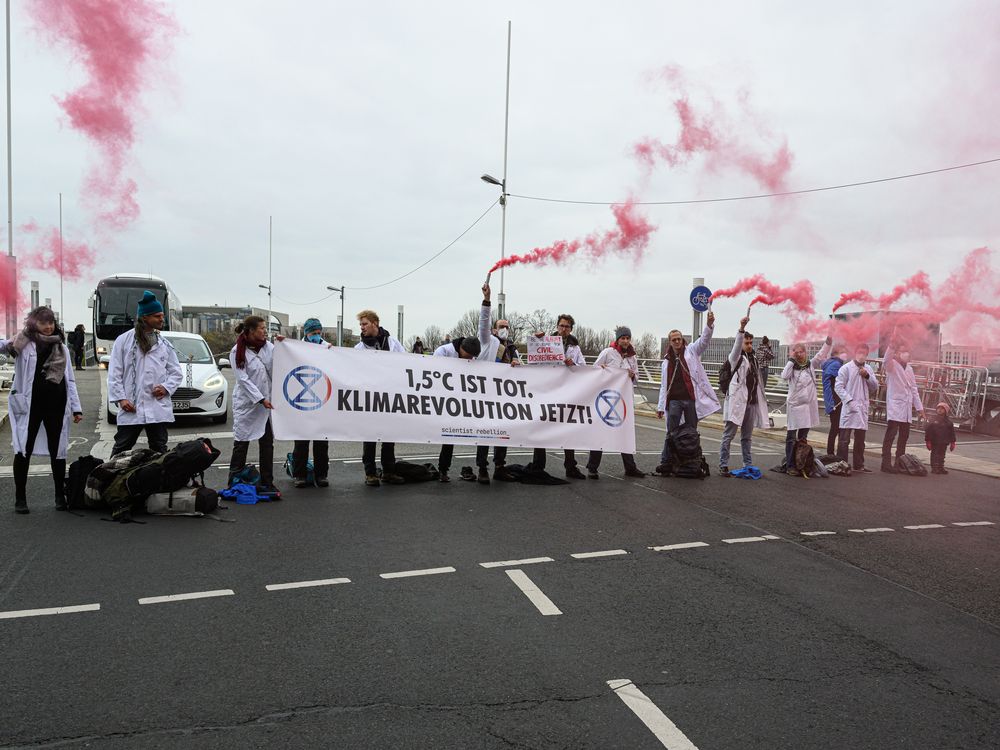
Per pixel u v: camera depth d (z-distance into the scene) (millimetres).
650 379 30625
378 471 8727
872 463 11711
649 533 6379
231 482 7402
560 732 3045
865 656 3900
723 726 3123
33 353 6445
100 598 4484
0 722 3025
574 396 8984
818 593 4922
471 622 4238
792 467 9945
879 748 2975
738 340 9555
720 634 4152
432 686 3432
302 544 5758
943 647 4055
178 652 3744
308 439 7914
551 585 4926
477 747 2922
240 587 4742
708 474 9484
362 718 3127
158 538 5828
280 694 3322
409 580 4957
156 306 7133
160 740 2922
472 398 8594
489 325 8875
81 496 6637
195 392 12859
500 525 6516
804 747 2969
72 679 3424
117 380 6988
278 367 7812
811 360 10109
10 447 10133
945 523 7168
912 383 10688
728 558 5691
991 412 16188
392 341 8812
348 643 3902
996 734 3109
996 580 5320
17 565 5082
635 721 3146
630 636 4090
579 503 7551
